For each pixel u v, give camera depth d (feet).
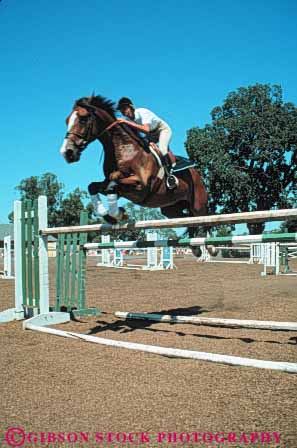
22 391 13.10
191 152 102.01
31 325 22.75
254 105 104.68
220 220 16.52
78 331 22.41
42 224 24.66
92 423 10.70
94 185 17.74
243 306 29.04
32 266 25.41
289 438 9.67
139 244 21.33
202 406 11.57
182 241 19.27
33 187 203.41
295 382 13.20
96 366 15.48
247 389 12.75
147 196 17.74
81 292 26.30
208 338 19.74
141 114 17.62
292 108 104.94
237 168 103.04
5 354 17.58
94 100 16.85
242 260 96.32
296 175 107.55
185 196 19.89
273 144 101.60
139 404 11.81
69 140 16.55
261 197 107.96
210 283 45.32
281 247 58.08
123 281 49.08
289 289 37.52
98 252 148.56
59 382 13.84
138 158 16.69
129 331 21.86
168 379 13.82
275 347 17.75
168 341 19.27
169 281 48.39
